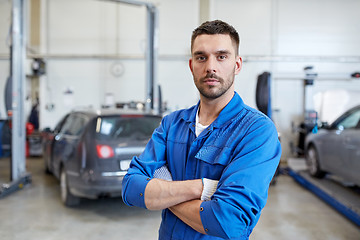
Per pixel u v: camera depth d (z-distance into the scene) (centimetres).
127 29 776
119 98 786
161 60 775
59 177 417
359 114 425
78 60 782
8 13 776
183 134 112
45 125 781
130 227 329
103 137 343
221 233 86
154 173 112
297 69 752
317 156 512
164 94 780
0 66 776
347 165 417
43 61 762
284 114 760
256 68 753
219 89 100
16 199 418
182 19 767
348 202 371
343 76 734
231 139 98
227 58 99
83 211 375
